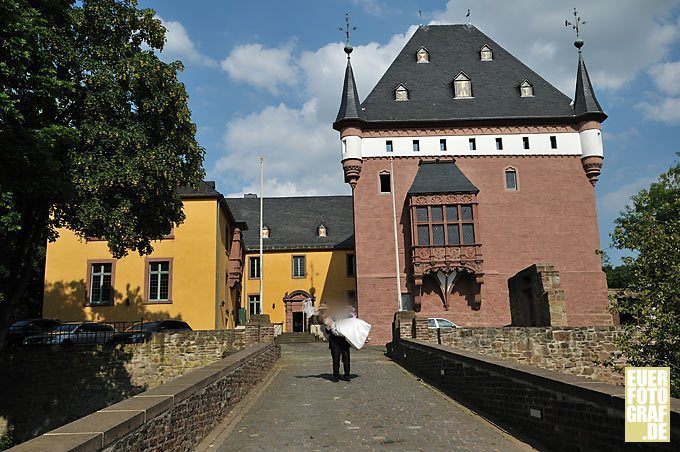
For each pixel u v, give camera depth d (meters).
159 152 18.64
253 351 14.74
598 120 40.31
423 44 45.47
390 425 9.91
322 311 15.97
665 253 13.72
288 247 51.34
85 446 4.87
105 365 23.59
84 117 17.84
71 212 18.67
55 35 16.80
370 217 39.28
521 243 38.94
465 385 12.28
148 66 18.42
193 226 35.03
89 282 34.16
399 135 40.34
